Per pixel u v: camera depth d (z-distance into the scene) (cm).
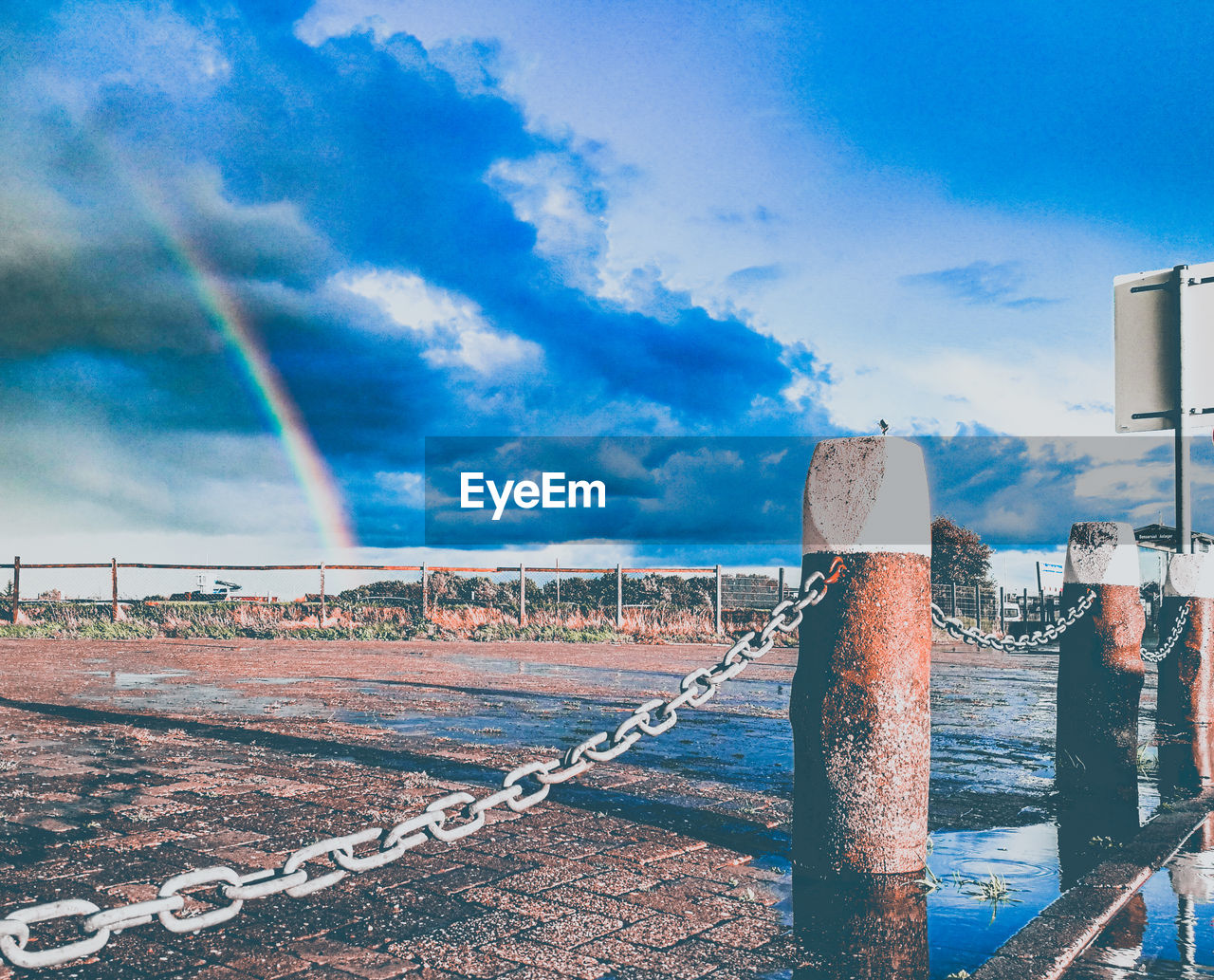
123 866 355
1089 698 548
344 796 475
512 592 2644
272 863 359
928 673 366
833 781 357
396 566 2375
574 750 278
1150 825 446
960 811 479
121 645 1794
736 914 315
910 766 358
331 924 299
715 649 2003
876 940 293
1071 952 282
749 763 601
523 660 1536
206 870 194
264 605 2333
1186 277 706
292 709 832
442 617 2384
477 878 347
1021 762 632
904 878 354
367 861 223
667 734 727
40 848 378
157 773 531
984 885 351
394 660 1491
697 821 443
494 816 443
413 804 458
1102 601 551
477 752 610
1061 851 403
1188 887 359
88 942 174
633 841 404
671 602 2575
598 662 1506
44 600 2220
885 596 358
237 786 498
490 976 260
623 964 271
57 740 647
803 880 353
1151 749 663
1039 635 520
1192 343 705
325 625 2300
